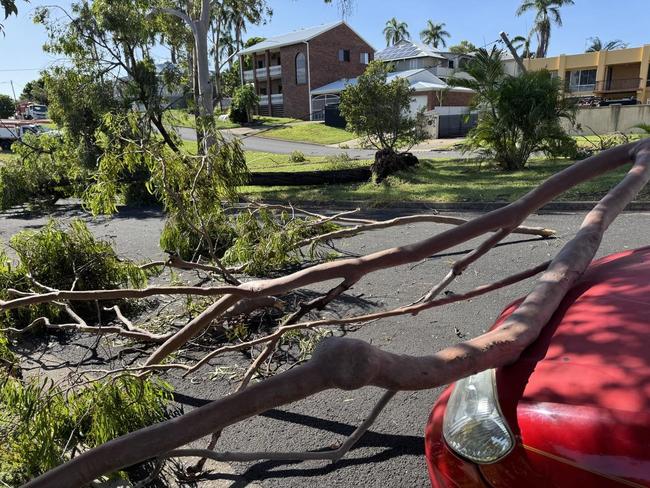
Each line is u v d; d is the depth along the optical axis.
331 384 1.22
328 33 47.31
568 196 9.72
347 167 17.73
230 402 1.20
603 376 1.63
